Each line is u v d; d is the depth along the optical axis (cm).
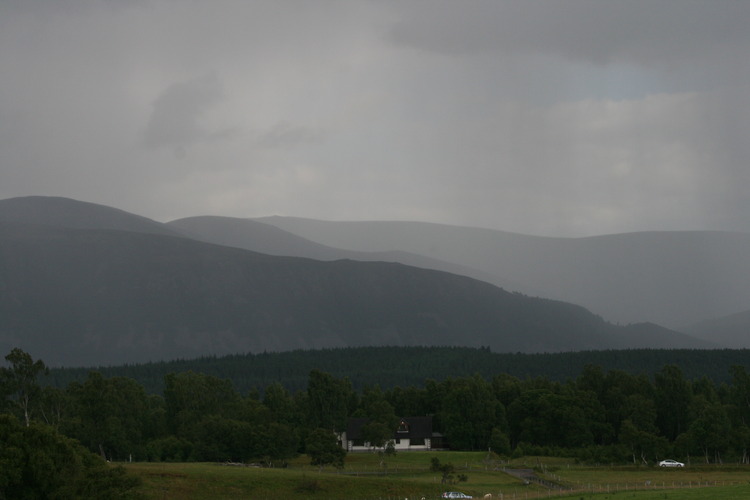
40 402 15925
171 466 15050
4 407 15312
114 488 9825
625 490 12306
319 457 17262
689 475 16400
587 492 12106
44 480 9619
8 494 9538
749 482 13175
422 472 16700
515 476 16212
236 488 12838
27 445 9719
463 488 13925
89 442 17138
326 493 13038
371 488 13450
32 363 15738
